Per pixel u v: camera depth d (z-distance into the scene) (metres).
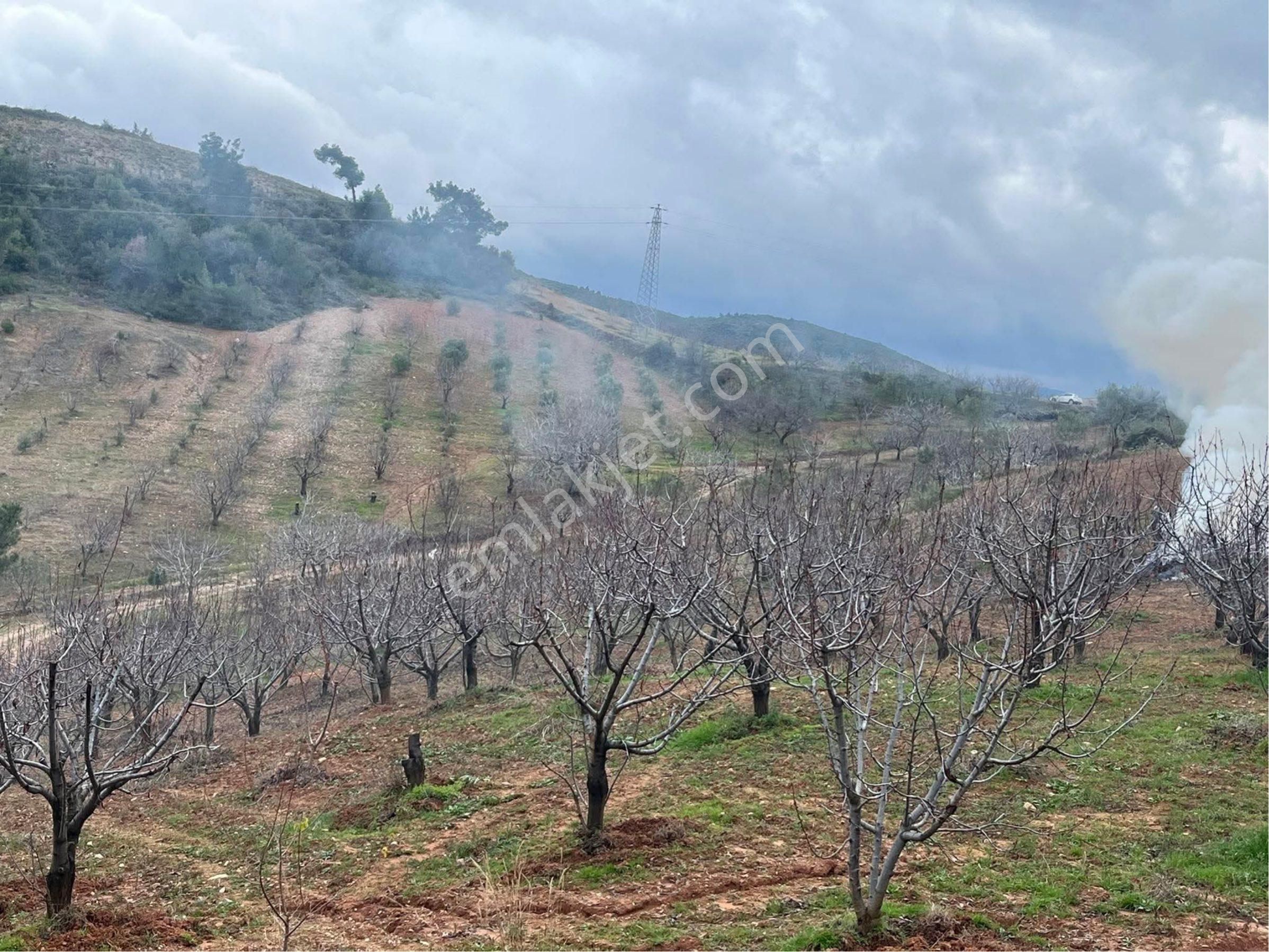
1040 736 14.40
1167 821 11.27
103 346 71.81
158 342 74.56
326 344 82.75
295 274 93.50
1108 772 12.92
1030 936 8.64
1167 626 23.17
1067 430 51.06
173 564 38.91
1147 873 9.89
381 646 25.45
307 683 32.09
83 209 92.31
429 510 50.16
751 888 10.30
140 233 90.62
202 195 108.56
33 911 11.72
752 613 17.58
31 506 49.12
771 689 18.83
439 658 27.09
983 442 45.06
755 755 14.80
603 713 11.91
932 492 29.14
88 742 10.95
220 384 71.75
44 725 12.81
